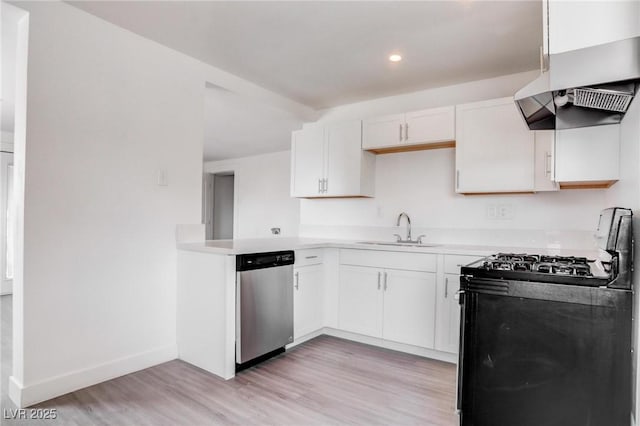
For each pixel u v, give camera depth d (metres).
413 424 1.91
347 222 3.99
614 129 1.85
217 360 2.50
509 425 1.42
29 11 2.08
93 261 2.34
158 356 2.69
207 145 6.10
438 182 3.45
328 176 3.78
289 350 2.98
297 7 2.25
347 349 3.02
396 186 3.68
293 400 2.16
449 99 3.48
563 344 1.34
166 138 2.76
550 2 1.38
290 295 2.94
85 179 2.31
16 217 2.15
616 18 1.29
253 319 2.61
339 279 3.27
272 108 3.75
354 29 2.50
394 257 2.97
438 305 2.76
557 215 2.90
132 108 2.55
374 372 2.56
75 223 2.26
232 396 2.20
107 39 2.42
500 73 3.17
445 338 2.73
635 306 1.28
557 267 1.58
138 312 2.58
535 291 1.39
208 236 7.89
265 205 6.84
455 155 3.19
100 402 2.12
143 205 2.62
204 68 3.04
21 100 2.13
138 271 2.58
